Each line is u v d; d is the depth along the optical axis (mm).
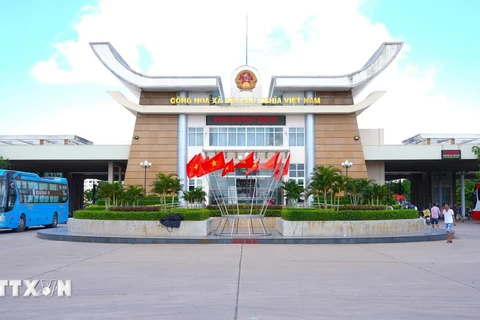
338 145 43250
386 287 10109
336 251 17469
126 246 19469
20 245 20109
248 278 11250
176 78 42625
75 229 24703
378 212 23250
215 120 43875
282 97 45250
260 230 26703
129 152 43625
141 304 8461
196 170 26000
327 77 42562
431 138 50625
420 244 20453
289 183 33469
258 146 43125
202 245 19844
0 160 41469
